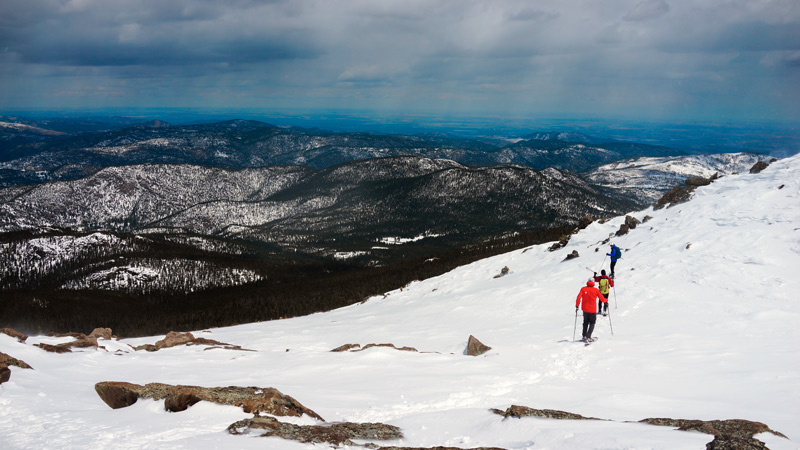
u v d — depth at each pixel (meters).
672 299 23.88
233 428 8.90
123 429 8.93
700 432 8.66
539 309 28.67
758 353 15.76
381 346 22.94
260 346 29.75
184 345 26.31
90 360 18.88
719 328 19.30
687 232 31.59
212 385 14.66
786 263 23.75
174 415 9.91
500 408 11.84
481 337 24.00
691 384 13.58
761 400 11.50
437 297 45.94
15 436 8.52
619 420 10.44
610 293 26.98
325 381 15.86
